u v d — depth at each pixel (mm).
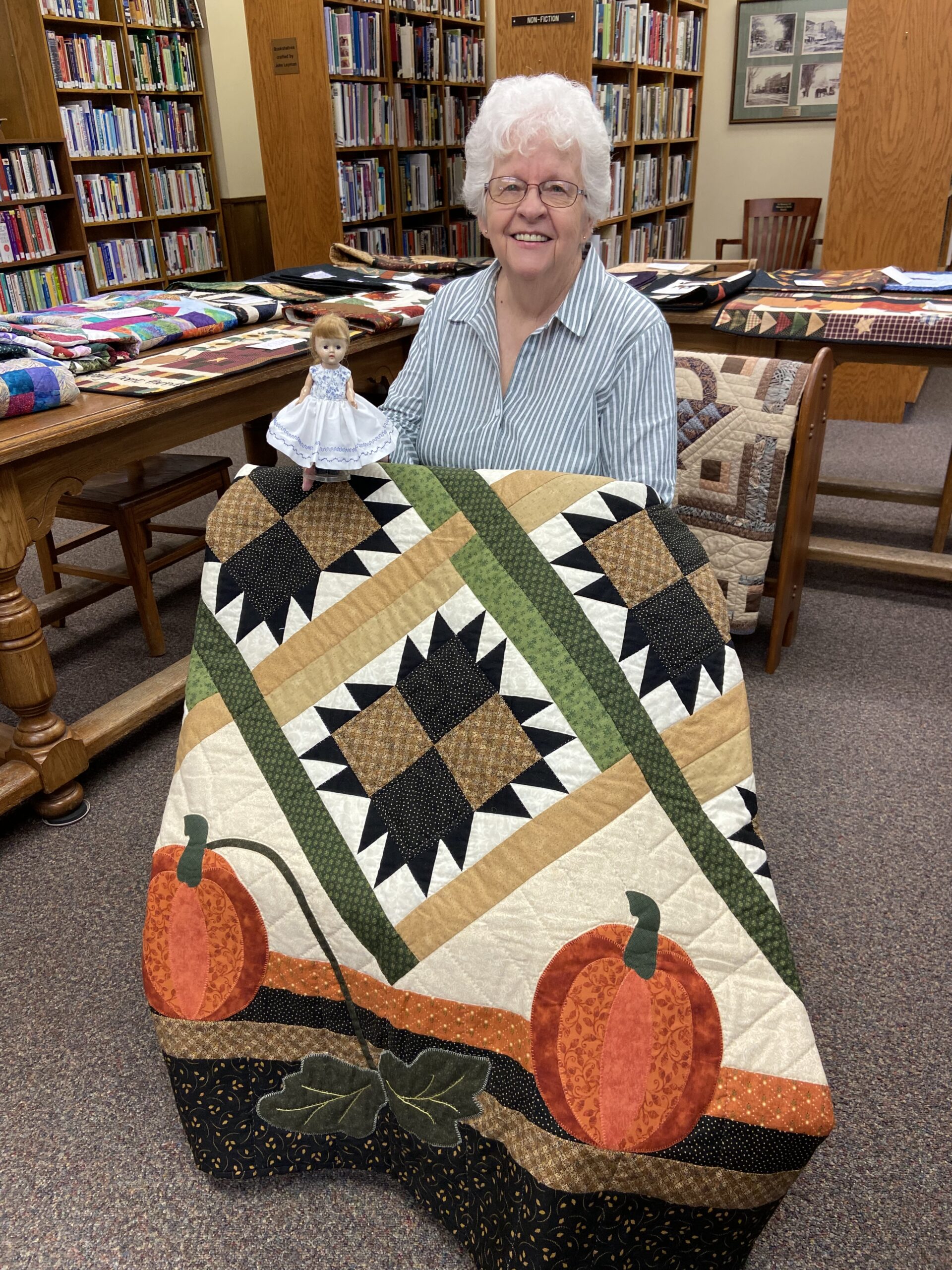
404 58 5035
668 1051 1123
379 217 5066
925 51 4168
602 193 1504
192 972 1321
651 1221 1113
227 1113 1323
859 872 1985
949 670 2773
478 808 1267
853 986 1705
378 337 2785
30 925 1904
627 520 1308
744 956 1169
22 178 4820
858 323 2684
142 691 2402
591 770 1238
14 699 2074
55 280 5109
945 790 2244
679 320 2934
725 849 1208
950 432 4793
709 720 1249
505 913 1210
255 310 2889
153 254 5812
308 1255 1281
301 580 1402
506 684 1292
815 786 2268
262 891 1309
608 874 1193
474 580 1340
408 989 1242
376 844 1291
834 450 4555
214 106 6113
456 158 5793
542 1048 1147
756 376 2457
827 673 2771
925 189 4395
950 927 1838
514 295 1565
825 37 5871
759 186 6402
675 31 5621
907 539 3637
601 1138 1092
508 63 4059
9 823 2230
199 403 2365
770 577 2797
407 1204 1348
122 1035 1646
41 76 4773
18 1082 1557
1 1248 1299
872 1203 1334
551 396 1565
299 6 4098
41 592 3365
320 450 1286
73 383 2066
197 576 3605
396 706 1331
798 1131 1092
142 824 2217
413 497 1388
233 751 1373
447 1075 1220
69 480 2049
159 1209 1349
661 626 1276
